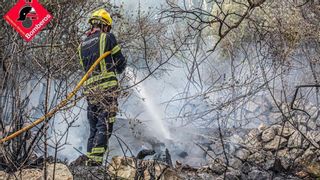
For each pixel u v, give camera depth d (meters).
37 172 4.00
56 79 4.89
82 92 4.89
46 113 3.97
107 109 4.56
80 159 5.00
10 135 4.19
